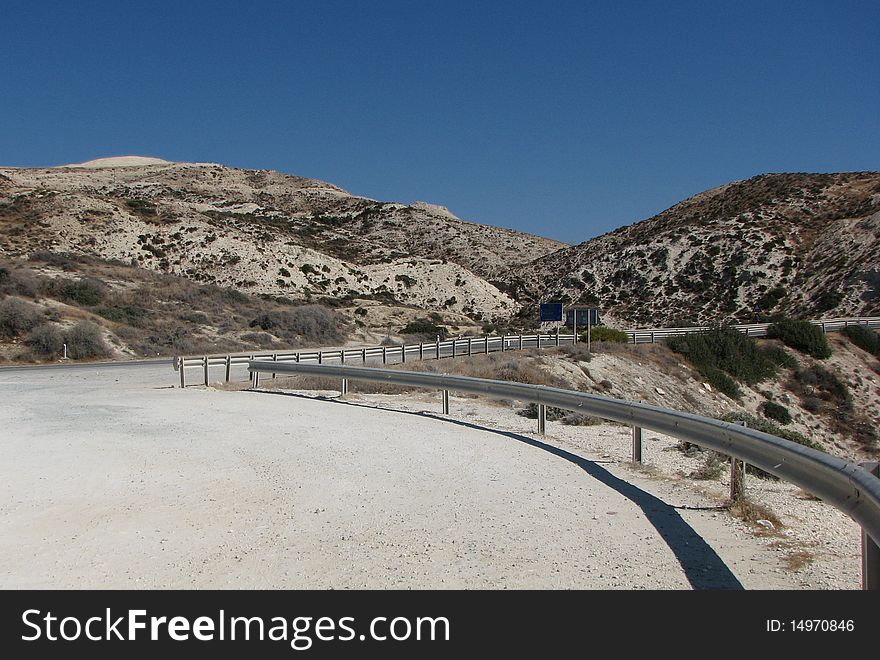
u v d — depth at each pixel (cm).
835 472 619
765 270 8712
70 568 670
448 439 1361
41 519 823
